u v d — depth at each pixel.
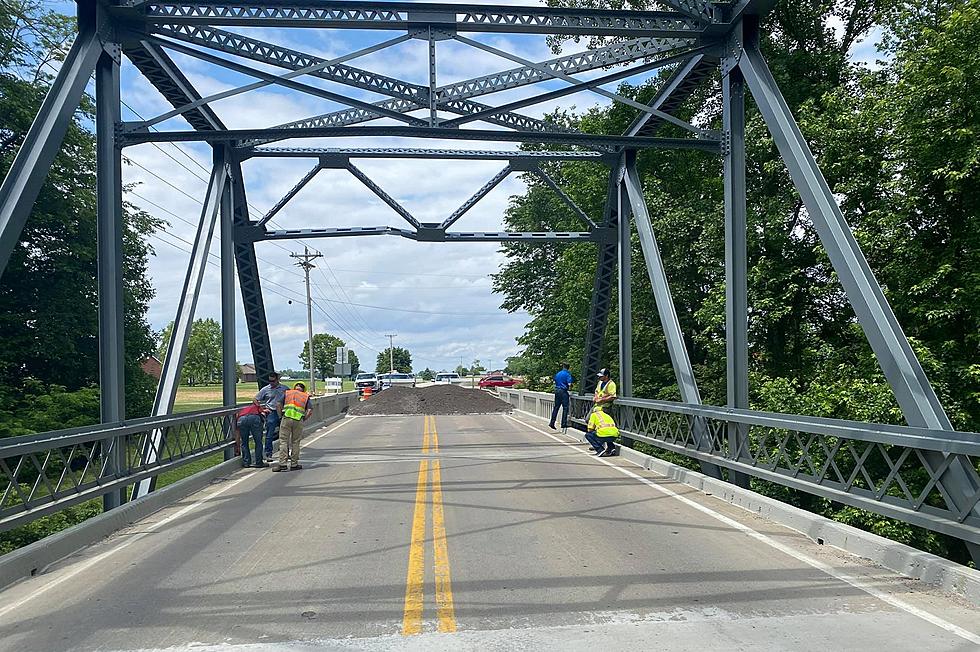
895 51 17.25
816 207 9.02
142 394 29.69
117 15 10.84
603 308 19.73
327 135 12.31
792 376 19.69
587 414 20.47
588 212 27.33
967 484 6.07
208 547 7.87
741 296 11.15
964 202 15.02
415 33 11.34
